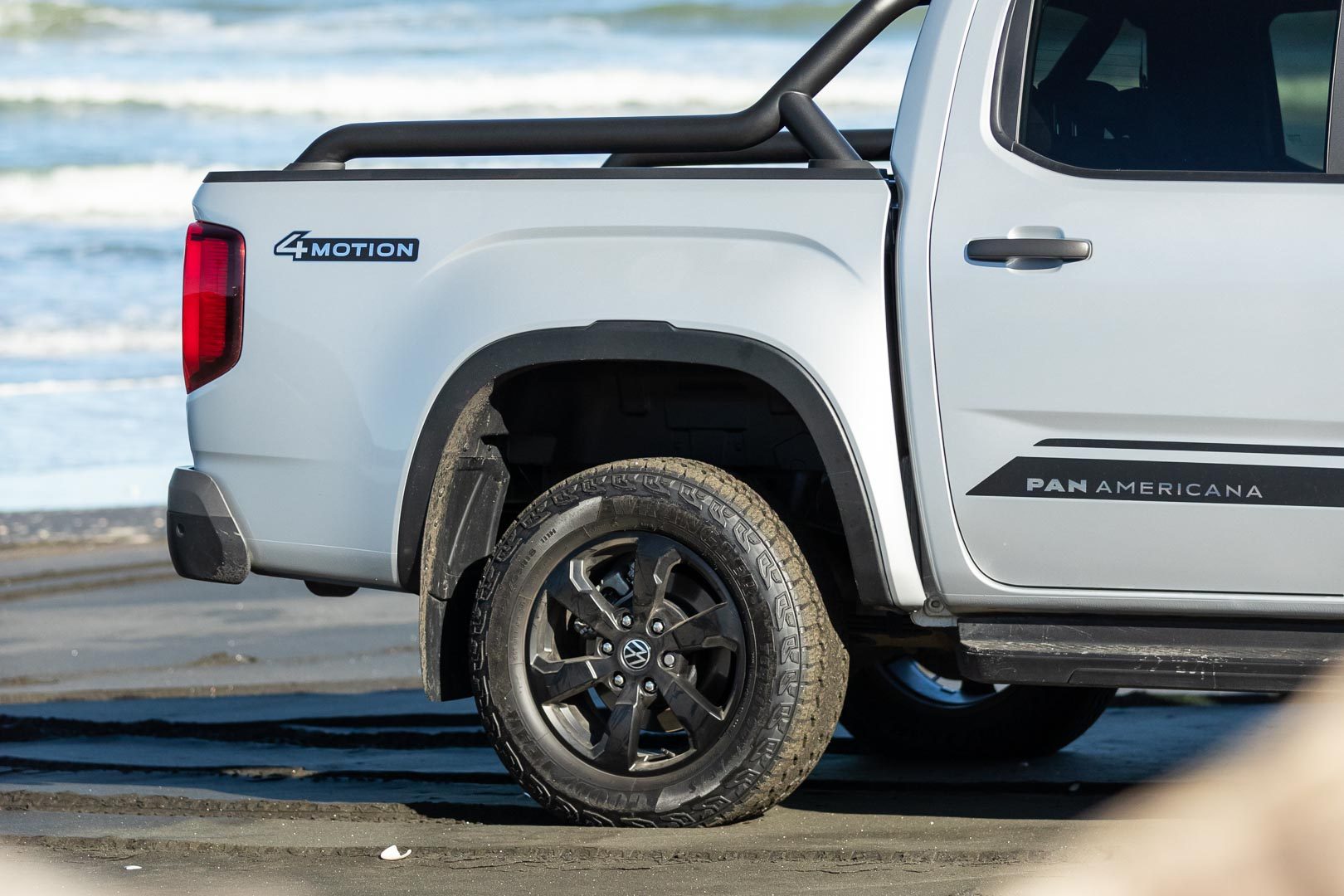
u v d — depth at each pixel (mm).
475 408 9039
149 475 27047
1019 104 8570
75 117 69812
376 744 12062
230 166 61562
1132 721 12234
